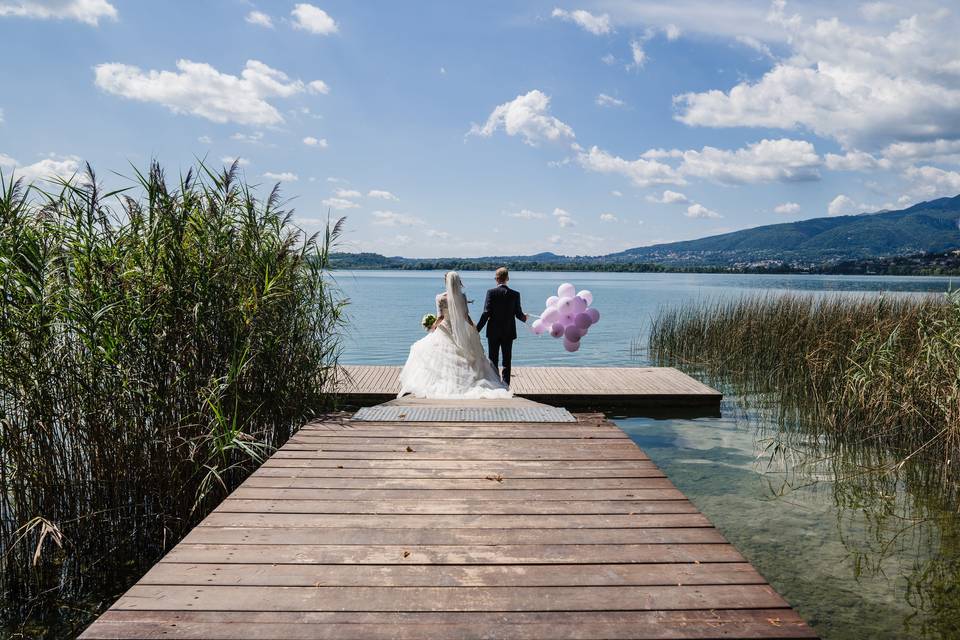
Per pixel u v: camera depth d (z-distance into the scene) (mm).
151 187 4762
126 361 4469
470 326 8086
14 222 4090
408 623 2381
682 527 3379
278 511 3570
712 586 2705
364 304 35938
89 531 4238
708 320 15500
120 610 2453
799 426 8391
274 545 3096
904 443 7074
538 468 4457
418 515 3527
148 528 4500
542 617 2434
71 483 4219
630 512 3598
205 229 5227
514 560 2947
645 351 16766
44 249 4297
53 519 4133
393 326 23297
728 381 11891
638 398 9352
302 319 6066
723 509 5477
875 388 7441
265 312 5566
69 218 4449
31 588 4031
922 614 3777
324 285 6402
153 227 4777
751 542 4809
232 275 5363
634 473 4348
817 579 4227
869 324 10797
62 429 4176
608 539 3209
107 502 4328
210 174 5387
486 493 3914
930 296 13453
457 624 2375
